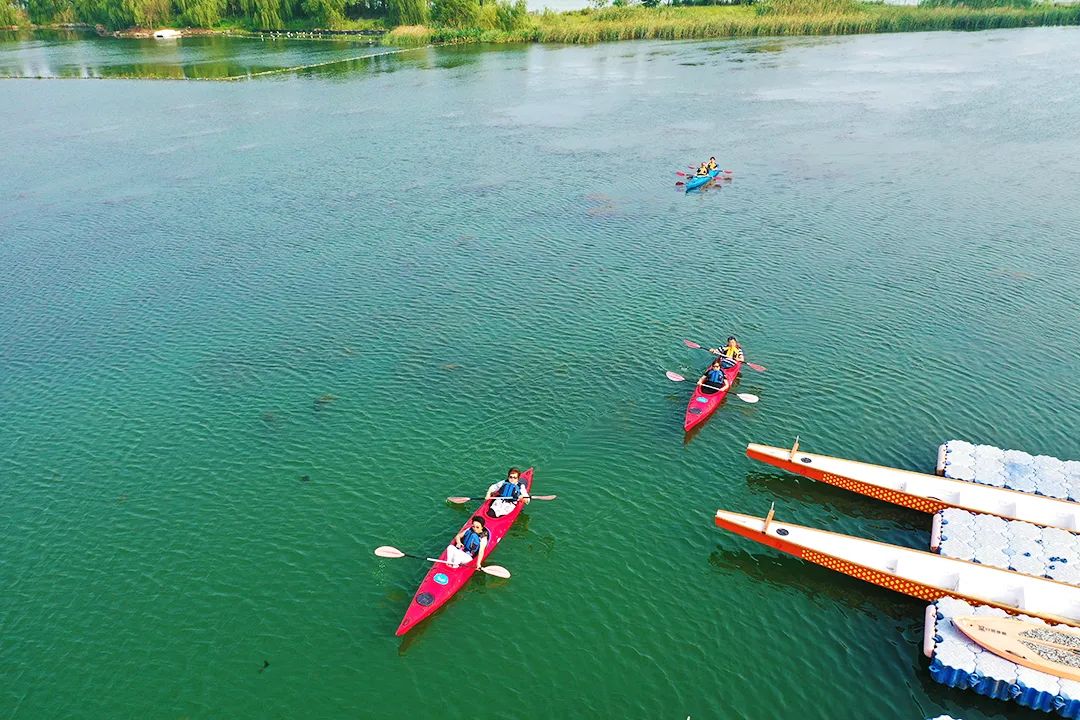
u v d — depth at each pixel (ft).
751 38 427.33
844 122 250.37
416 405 109.40
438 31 444.55
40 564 84.58
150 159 234.99
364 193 199.82
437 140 247.29
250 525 89.04
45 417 110.32
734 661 72.08
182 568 83.46
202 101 312.91
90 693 70.08
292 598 79.41
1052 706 64.75
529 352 121.70
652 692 69.36
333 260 159.43
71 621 77.41
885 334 122.83
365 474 96.53
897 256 150.71
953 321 126.00
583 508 90.27
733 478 94.32
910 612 76.89
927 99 276.21
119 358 124.88
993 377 110.83
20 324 136.98
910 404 105.60
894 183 191.72
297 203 194.08
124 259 163.43
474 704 68.64
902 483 88.74
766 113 267.18
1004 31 421.18
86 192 206.80
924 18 428.56
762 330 125.18
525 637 74.84
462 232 171.83
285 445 102.17
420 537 86.74
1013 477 88.17
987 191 183.52
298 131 262.88
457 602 78.74
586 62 375.66
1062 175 191.62
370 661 72.64
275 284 149.28
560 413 106.63
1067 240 154.81
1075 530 80.74
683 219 174.50
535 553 84.23
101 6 515.50
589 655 72.95
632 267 150.51
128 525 89.71
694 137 240.73
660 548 84.79
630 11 462.19
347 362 120.88
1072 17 422.82
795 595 78.95
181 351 126.11
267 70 376.48
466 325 130.72
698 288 140.46
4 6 568.41
